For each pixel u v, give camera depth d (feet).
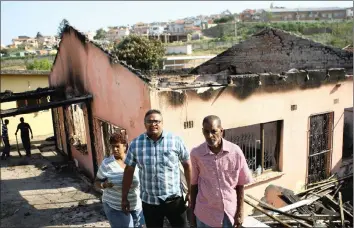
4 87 59.47
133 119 25.38
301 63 38.04
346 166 34.71
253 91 26.89
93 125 33.63
